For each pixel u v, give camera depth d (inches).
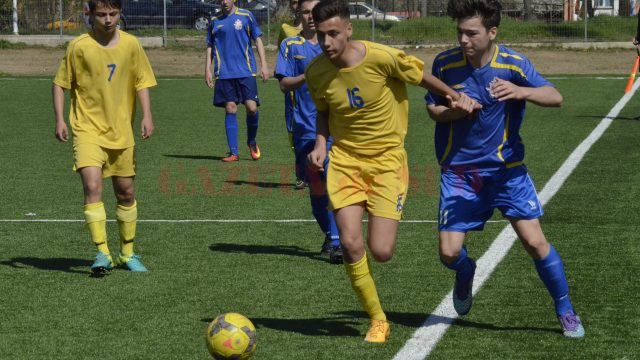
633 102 1443.2
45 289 499.2
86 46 517.3
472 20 381.7
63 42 2354.8
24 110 1429.6
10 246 608.4
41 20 2551.7
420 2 2615.7
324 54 398.9
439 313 445.1
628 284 490.0
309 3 578.2
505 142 398.3
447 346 394.9
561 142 1047.6
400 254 569.9
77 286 505.4
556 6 2674.7
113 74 522.3
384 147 404.5
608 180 813.9
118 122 527.5
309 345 399.2
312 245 604.7
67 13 2541.8
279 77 581.9
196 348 398.3
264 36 2410.2
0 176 895.1
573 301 460.8
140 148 1078.4
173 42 2369.6
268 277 522.0
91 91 522.3
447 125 404.5
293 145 612.1
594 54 2206.0
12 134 1186.6
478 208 406.3
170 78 1950.1
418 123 1268.5
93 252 591.8
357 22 2416.3
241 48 964.0
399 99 407.5
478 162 400.5
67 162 978.7
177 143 1118.4
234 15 962.7
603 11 3253.0
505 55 392.2
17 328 430.3
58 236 639.1
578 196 745.0
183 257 573.3
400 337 409.1
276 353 388.8
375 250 400.8
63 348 400.8
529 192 400.8
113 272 537.0
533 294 474.3
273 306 462.9
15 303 472.4
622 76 1868.8
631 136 1086.4
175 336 415.5
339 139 410.9
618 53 2219.5
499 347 392.8
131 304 468.4
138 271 537.6
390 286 496.1
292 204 750.5
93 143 522.0
